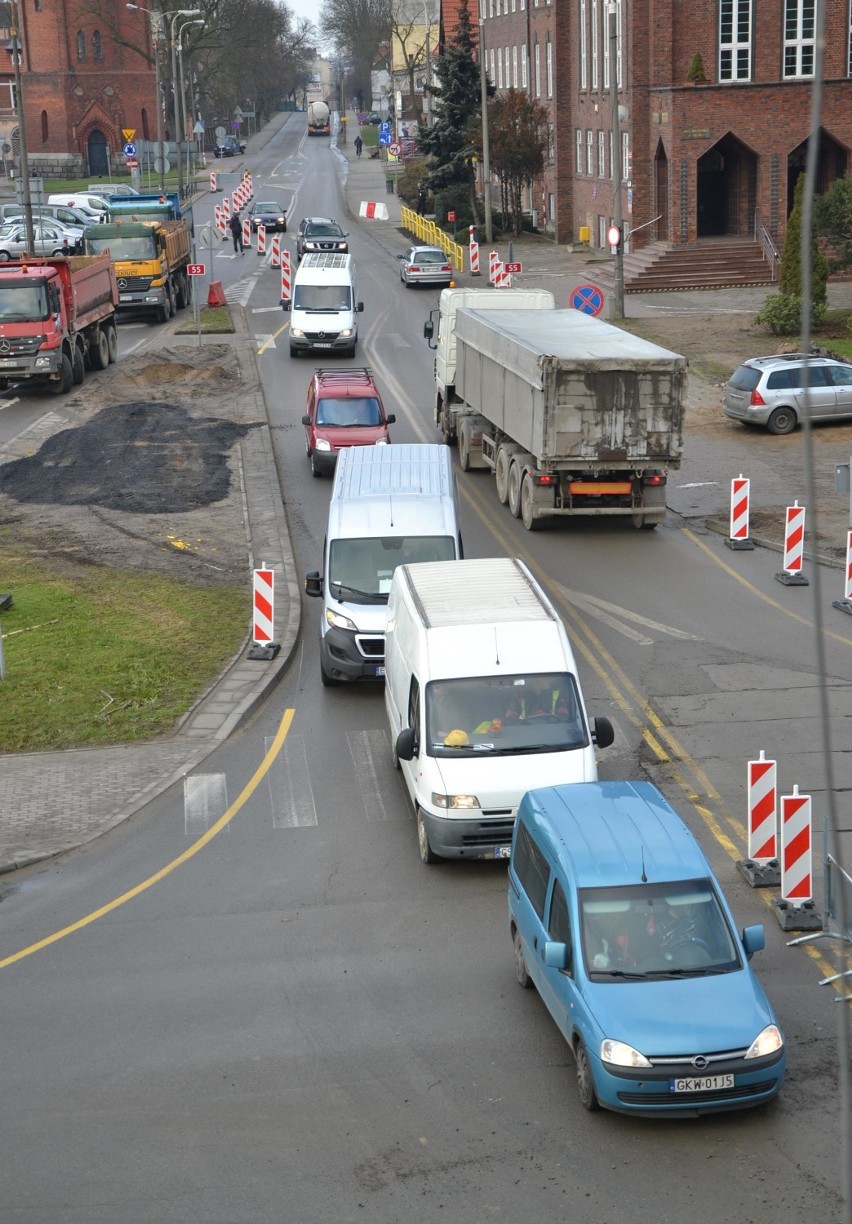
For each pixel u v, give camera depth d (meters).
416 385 56.09
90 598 31.45
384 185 148.75
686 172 75.94
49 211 101.69
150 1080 14.38
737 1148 12.77
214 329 69.31
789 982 15.95
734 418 46.81
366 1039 15.05
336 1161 12.86
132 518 38.41
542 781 19.03
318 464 42.19
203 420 50.69
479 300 45.56
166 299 74.69
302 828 20.88
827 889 16.80
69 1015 15.81
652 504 35.69
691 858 14.70
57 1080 14.45
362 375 45.09
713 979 13.60
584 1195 12.19
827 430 46.38
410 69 185.88
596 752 22.86
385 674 25.05
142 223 76.56
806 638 28.05
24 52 153.75
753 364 46.50
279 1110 13.73
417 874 19.31
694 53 76.75
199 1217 12.11
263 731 24.67
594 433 34.44
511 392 37.38
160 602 31.14
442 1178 12.52
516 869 16.41
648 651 27.53
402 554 26.50
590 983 13.59
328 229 96.44
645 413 34.38
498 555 34.28
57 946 17.58
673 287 75.69
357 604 26.11
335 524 26.92
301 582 32.88
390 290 81.81
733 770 22.05
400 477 28.77
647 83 79.56
